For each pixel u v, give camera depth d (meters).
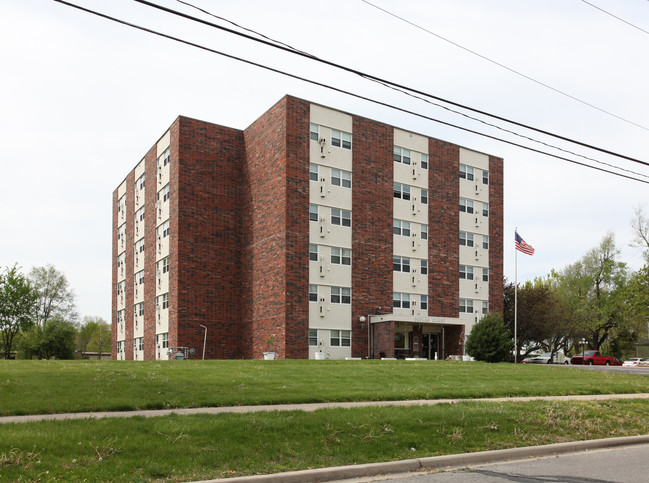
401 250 40.47
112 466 8.37
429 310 41.25
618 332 76.38
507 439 11.88
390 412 12.81
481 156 46.34
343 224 37.81
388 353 36.50
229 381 16.97
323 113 37.88
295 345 34.72
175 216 39.12
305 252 35.94
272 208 36.97
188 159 39.44
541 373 25.23
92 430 9.80
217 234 39.78
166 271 41.06
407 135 42.00
